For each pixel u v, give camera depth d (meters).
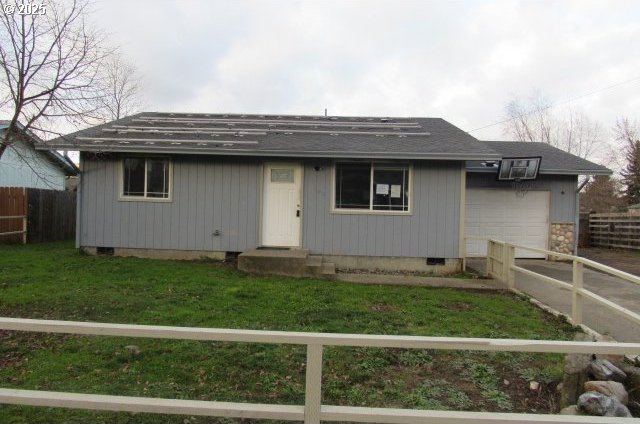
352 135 12.05
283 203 10.96
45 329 2.35
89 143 10.59
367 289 8.09
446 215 10.71
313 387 2.32
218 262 10.69
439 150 10.39
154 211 11.02
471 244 13.66
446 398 3.95
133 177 11.04
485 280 9.36
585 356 4.16
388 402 3.84
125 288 7.38
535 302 7.55
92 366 4.35
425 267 10.77
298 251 10.08
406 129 13.07
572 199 13.66
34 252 11.23
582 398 3.62
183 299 6.78
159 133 11.82
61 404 2.44
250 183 10.94
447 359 4.78
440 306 7.10
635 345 2.35
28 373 4.15
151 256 11.05
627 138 30.03
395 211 10.77
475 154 10.16
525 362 4.77
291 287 7.95
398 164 10.76
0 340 4.95
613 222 18.38
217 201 10.98
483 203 13.70
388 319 6.19
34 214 14.17
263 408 2.38
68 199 16.12
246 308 6.47
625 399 3.81
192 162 10.98
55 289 7.07
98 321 5.60
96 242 11.08
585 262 6.06
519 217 13.70
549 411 3.86
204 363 4.49
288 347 4.97
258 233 10.92
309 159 10.84
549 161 13.94
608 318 6.60
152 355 4.64
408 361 4.70
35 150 10.42
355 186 10.85
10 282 7.50
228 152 10.45
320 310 6.50
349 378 4.30
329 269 9.38
